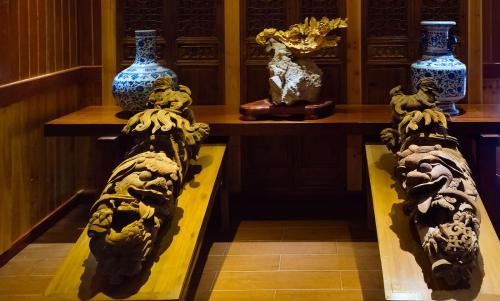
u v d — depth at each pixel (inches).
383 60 179.2
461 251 103.1
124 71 164.2
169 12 181.5
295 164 183.6
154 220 110.9
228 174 179.9
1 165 145.3
